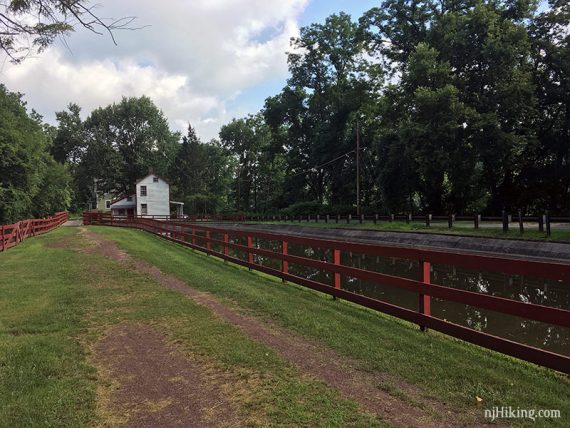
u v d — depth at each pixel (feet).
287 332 17.80
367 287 37.17
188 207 238.27
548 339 21.31
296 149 193.47
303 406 11.43
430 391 12.16
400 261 56.95
